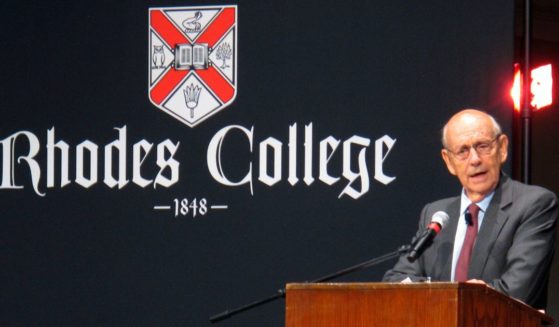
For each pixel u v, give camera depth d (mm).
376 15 11281
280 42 11523
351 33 11344
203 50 11719
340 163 11305
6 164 12086
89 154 11930
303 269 11352
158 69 11828
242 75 11609
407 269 8883
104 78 11945
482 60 11000
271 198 11461
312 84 11422
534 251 8312
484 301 6688
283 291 8812
